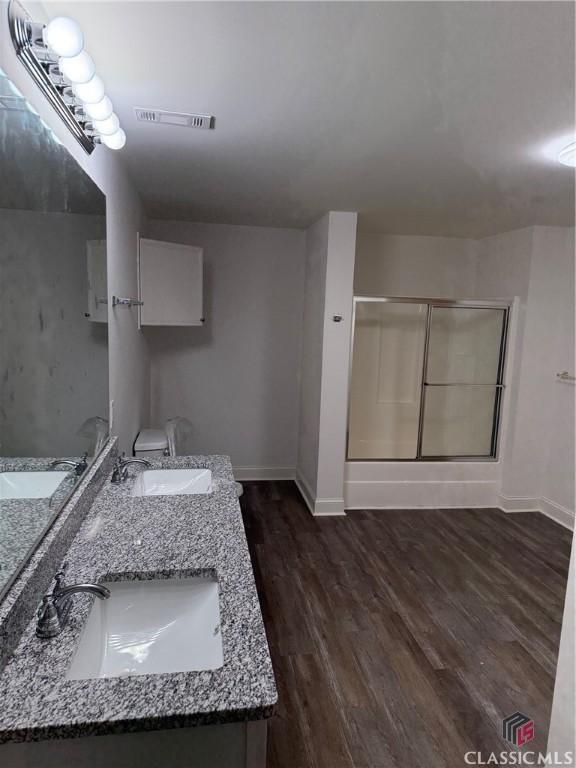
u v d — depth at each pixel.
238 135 2.04
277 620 2.36
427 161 2.29
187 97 1.70
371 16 1.21
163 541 1.39
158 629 1.24
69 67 1.09
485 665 2.09
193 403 4.27
